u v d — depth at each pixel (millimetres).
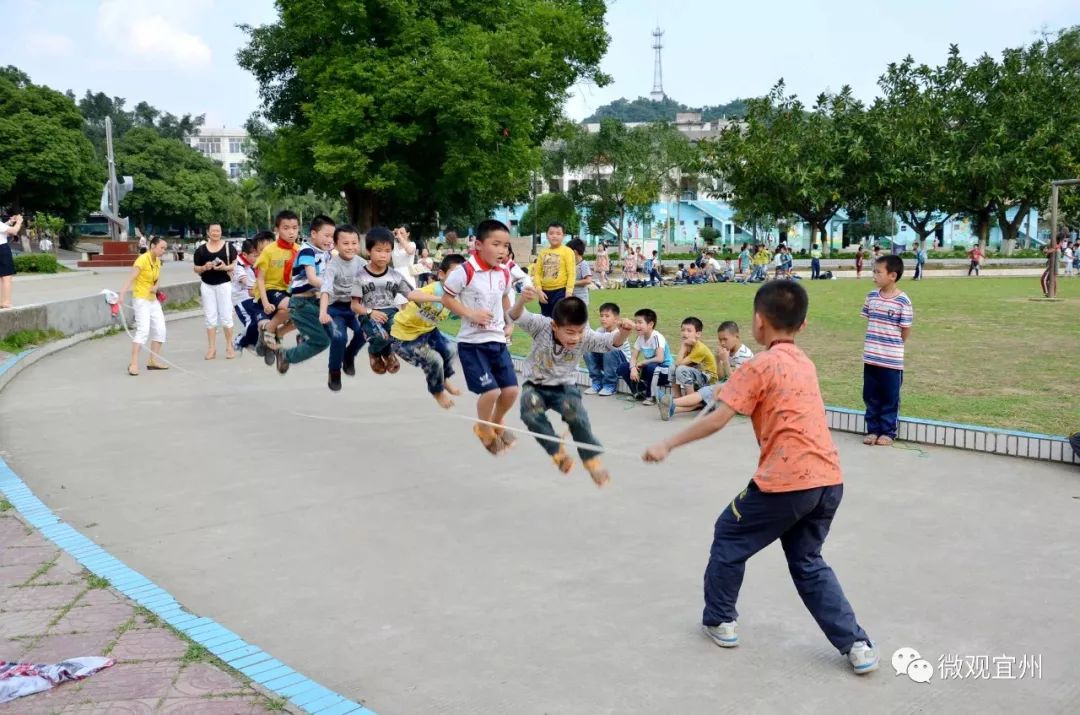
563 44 30797
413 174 28688
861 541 5191
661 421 8773
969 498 6008
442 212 36406
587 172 59906
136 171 73438
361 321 7117
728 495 6199
